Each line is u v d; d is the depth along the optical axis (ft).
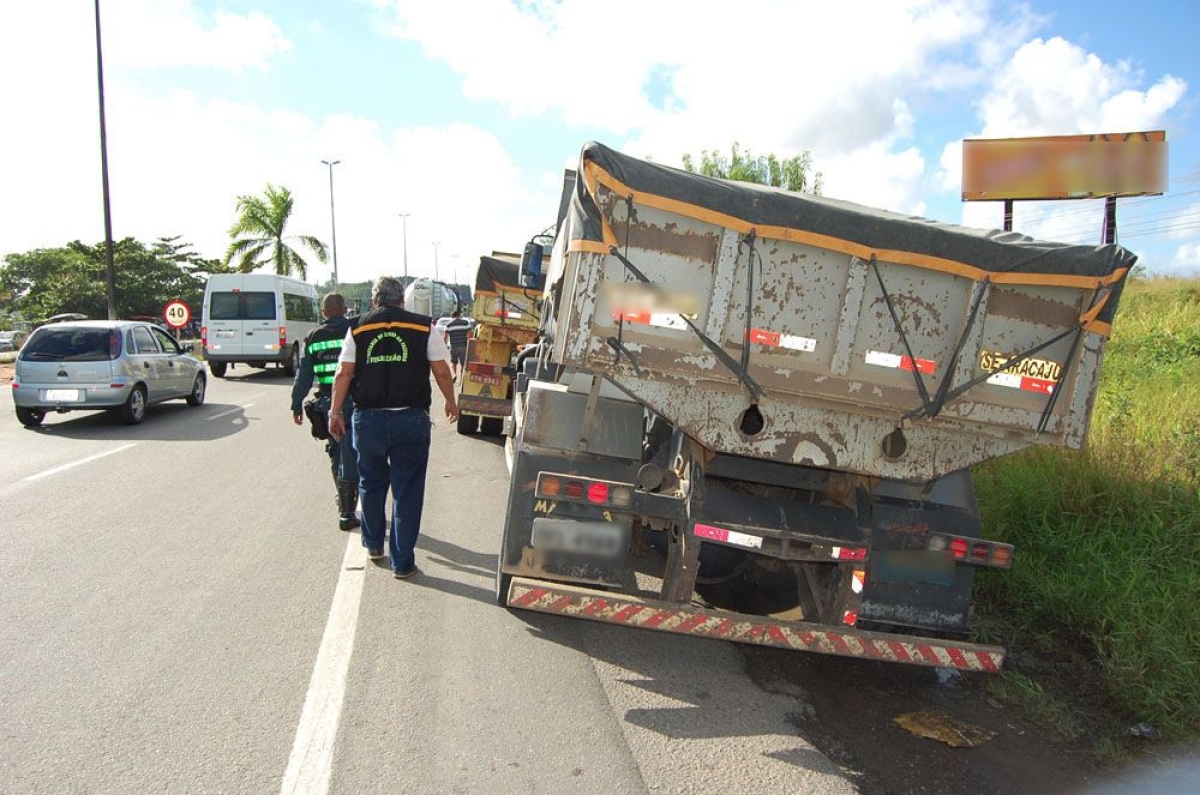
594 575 14.32
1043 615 17.78
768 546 13.47
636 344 12.57
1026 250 12.87
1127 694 14.23
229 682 13.08
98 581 17.61
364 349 17.92
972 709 14.14
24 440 36.50
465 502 26.30
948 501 15.02
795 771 11.55
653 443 15.84
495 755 11.39
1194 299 55.93
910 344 13.04
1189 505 19.16
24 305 184.34
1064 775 12.04
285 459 32.63
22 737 11.23
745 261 12.68
